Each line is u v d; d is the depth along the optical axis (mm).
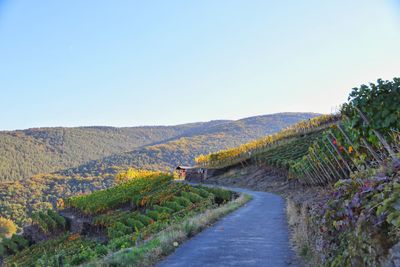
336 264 5309
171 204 42750
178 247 11484
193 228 14367
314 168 23688
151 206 51031
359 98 9008
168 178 75438
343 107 10242
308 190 25328
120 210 65250
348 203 5293
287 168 44406
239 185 58812
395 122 8570
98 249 15539
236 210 23484
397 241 3623
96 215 67438
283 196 34781
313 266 7734
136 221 39656
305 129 72062
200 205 30906
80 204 77188
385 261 3717
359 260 4402
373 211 4238
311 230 8930
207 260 9555
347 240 5211
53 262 16828
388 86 8750
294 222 14984
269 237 12867
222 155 85188
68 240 51031
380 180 4824
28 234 79875
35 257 43844
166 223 20766
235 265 8938
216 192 45656
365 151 10312
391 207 3818
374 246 3980
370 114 8844
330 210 6375
